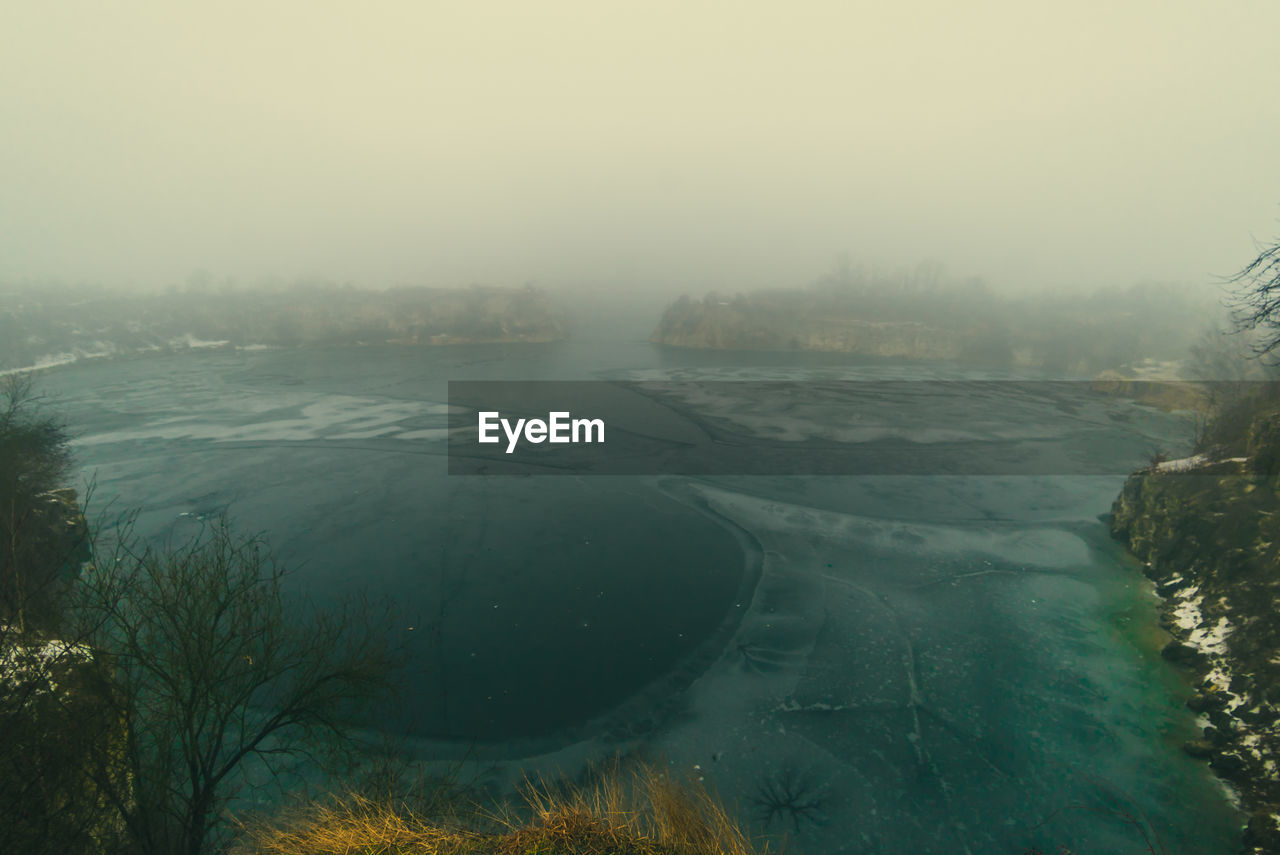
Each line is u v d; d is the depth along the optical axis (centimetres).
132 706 666
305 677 930
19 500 1423
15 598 603
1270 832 1123
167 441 3872
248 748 860
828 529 2709
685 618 2014
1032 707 1566
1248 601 1688
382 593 2131
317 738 970
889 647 1845
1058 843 1185
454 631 1920
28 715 542
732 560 2427
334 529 2644
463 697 1620
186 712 738
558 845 423
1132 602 2056
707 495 3100
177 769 768
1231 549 1873
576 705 1602
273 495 3017
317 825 519
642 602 2111
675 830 445
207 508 2834
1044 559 2408
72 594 739
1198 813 1230
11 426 1909
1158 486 2372
